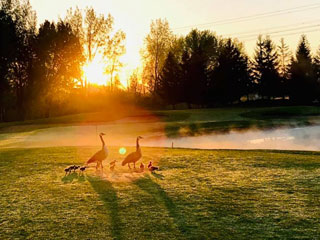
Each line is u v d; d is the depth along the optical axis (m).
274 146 26.62
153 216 8.61
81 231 7.85
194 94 70.31
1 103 60.78
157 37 74.50
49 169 14.42
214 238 7.29
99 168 14.48
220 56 71.44
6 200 10.21
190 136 32.44
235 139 30.41
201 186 11.05
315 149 25.08
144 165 14.63
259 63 75.31
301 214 8.44
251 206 9.09
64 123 47.12
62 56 60.09
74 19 64.81
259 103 73.19
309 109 54.94
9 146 27.06
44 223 8.38
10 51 55.34
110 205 9.49
